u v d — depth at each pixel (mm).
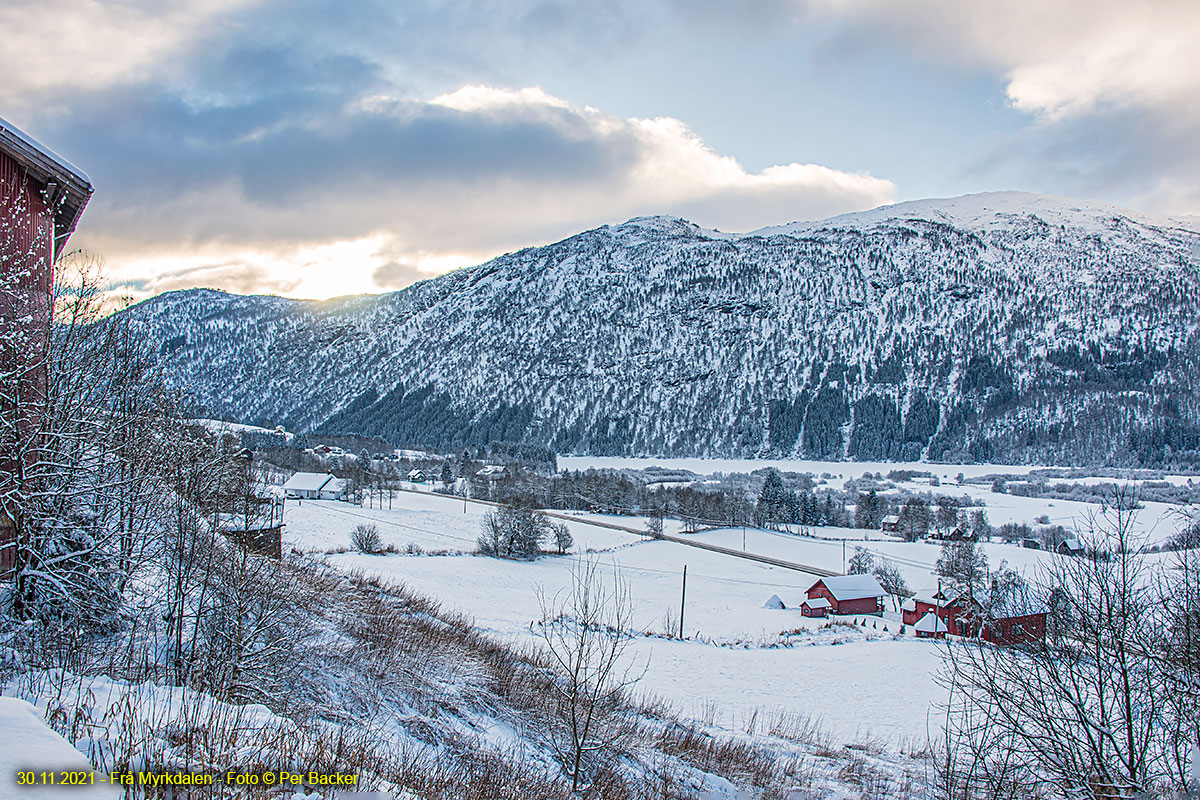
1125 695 11023
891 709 33281
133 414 13172
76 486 12430
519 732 16531
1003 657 12094
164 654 12211
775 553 88375
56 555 11922
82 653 11172
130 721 8086
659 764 16672
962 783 12727
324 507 90375
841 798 17297
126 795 6098
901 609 66812
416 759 11062
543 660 26125
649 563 77625
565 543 78500
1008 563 63156
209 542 13211
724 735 23250
